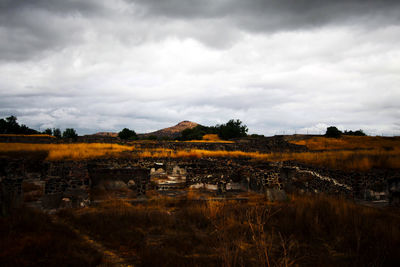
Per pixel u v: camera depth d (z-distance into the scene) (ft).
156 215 38.63
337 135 196.24
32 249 23.82
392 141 183.73
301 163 68.95
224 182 64.75
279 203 48.91
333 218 35.91
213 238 30.30
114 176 58.08
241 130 239.30
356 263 24.20
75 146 101.19
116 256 25.80
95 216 37.55
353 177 52.85
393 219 36.86
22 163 42.83
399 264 23.57
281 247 28.25
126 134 240.32
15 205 37.55
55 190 50.85
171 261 23.99
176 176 75.77
